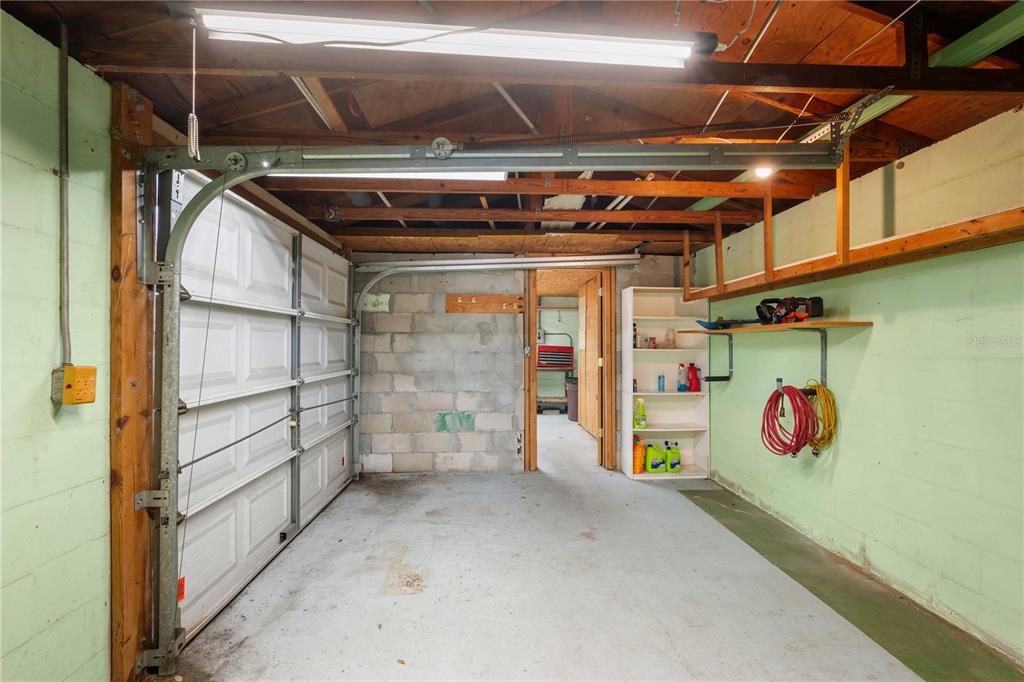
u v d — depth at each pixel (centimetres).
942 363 198
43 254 129
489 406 427
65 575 137
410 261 409
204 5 119
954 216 195
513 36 129
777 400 283
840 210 212
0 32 117
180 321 181
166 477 167
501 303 429
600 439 448
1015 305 171
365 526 296
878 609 204
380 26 125
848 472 250
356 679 163
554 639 183
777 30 187
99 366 149
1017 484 170
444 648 178
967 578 187
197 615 189
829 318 265
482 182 259
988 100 203
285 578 231
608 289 438
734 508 331
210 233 201
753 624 193
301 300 290
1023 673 164
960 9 162
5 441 119
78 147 141
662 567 242
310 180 257
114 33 142
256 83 196
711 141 254
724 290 329
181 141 200
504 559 250
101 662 150
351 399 398
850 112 180
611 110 243
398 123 241
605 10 185
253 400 237
